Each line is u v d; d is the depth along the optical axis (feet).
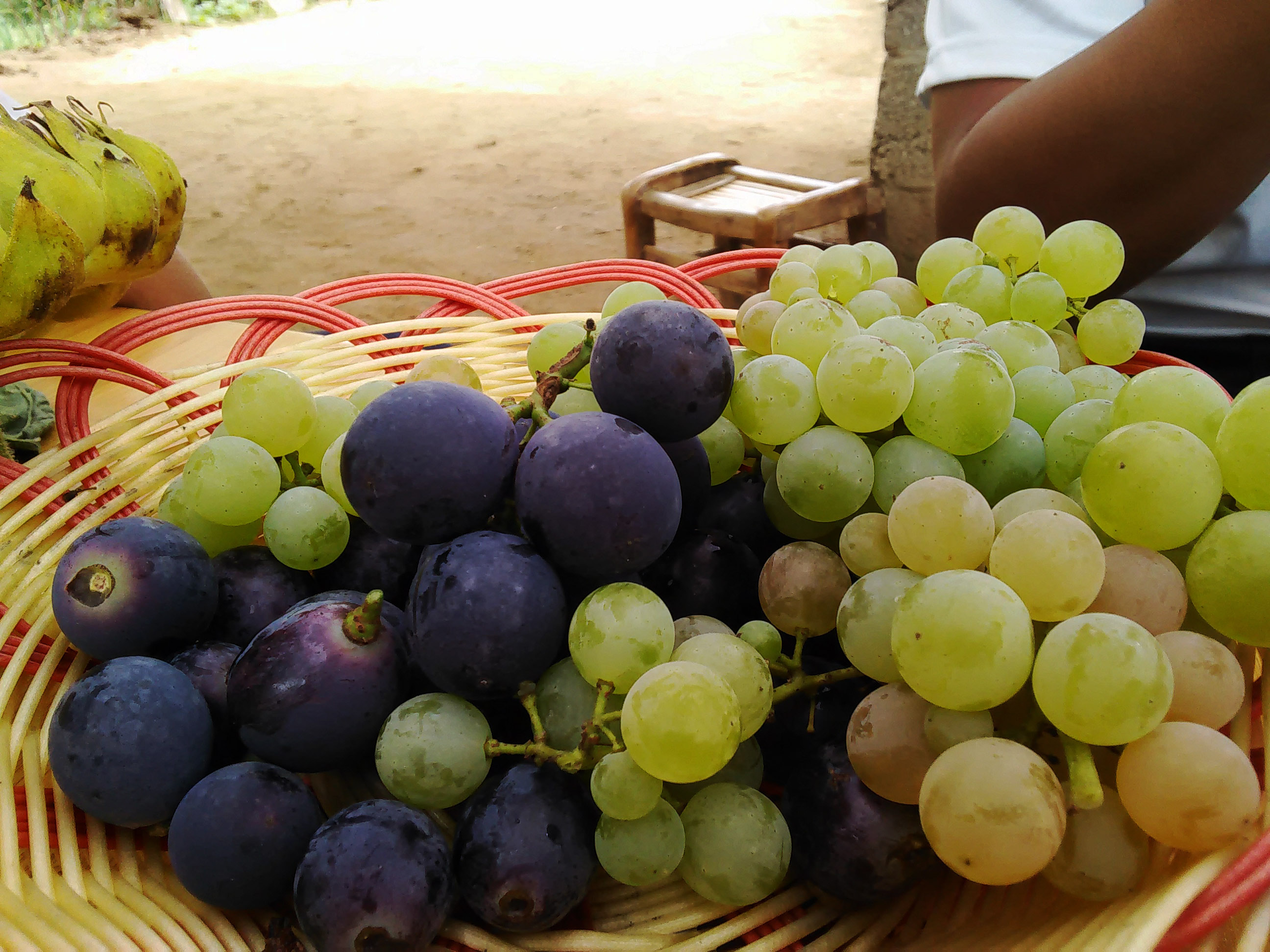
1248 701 1.73
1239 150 3.39
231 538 2.28
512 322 3.12
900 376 1.81
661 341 1.78
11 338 2.58
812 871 1.70
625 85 17.13
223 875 1.62
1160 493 1.56
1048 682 1.43
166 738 1.71
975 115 4.30
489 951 1.65
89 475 2.47
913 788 1.58
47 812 1.83
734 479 2.27
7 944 1.42
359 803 1.67
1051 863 1.55
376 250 12.12
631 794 1.53
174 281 4.60
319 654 1.73
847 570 1.86
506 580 1.62
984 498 1.78
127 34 20.77
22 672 2.05
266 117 16.38
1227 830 1.40
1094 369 2.23
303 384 2.31
